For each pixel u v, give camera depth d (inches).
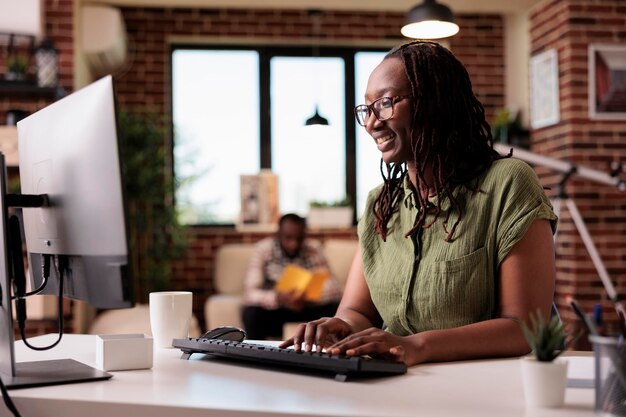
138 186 224.5
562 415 38.7
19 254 54.7
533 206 61.7
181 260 251.8
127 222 47.5
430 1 157.9
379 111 66.5
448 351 55.5
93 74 245.8
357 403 41.1
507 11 245.9
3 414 44.1
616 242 216.1
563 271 218.2
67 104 52.2
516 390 44.9
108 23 215.0
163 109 253.1
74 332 182.1
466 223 63.0
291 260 221.1
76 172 50.4
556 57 221.6
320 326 57.0
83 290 51.9
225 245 252.7
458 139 65.6
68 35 197.3
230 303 222.5
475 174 64.2
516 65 252.7
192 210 257.1
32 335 182.4
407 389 45.1
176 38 254.2
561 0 219.3
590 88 215.8
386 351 52.1
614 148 216.1
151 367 53.6
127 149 226.2
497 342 57.2
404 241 66.8
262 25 255.9
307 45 261.4
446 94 65.4
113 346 52.6
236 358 56.0
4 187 51.6
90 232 49.6
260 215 253.1
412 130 65.4
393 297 66.3
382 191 69.4
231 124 260.5
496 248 62.3
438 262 63.4
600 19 216.7
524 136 239.9
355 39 258.2
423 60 65.7
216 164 259.3
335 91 262.5
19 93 185.9
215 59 260.4
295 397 42.7
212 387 46.0
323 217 252.1
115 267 48.0
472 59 259.9
